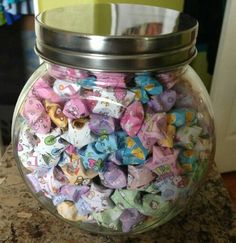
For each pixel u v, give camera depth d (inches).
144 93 5.5
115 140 5.4
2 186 7.9
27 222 7.0
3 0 16.4
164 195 5.9
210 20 17.5
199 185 6.9
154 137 5.4
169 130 5.6
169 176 5.7
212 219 7.2
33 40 18.1
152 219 6.4
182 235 6.8
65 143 5.7
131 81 5.5
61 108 5.7
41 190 6.6
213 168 8.7
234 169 21.0
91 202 5.9
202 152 6.4
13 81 18.9
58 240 6.7
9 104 19.1
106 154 5.5
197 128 6.0
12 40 18.0
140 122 5.4
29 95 6.3
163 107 5.6
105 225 6.3
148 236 6.8
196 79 6.9
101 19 5.9
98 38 4.8
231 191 20.1
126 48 4.9
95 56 5.0
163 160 5.5
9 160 8.9
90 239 6.7
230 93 17.6
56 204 6.5
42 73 6.4
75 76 5.5
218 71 16.7
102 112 5.5
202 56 18.2
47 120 5.7
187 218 7.2
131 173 5.5
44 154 5.8
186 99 6.1
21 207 7.4
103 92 5.5
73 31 5.1
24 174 6.8
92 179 5.8
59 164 5.9
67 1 10.7
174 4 11.6
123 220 6.1
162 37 5.0
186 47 5.4
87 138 5.5
